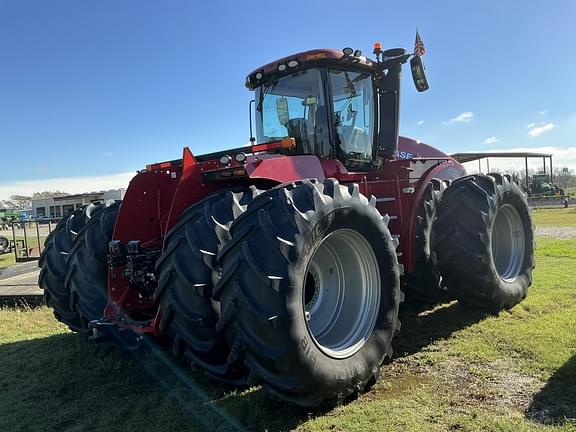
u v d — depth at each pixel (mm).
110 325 3326
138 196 3734
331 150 4215
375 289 3338
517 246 5152
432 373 3389
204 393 3266
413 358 3686
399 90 4676
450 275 4508
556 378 3150
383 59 4602
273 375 2668
